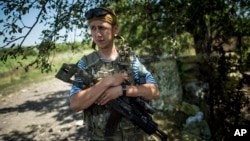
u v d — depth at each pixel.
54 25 3.93
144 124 1.95
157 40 8.06
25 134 5.85
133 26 8.12
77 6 4.05
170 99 6.75
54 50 4.19
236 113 5.77
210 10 6.73
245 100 5.84
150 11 7.29
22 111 7.64
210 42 6.63
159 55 7.56
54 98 8.93
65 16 3.99
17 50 3.53
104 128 1.97
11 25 3.32
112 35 1.98
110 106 1.91
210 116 5.96
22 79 12.95
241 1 6.32
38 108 7.85
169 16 7.35
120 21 7.93
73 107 1.90
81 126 6.10
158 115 6.32
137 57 2.14
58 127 6.14
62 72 1.89
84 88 1.92
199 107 6.66
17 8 3.29
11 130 6.14
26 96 9.45
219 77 5.83
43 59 3.92
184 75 7.63
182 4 7.10
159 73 6.87
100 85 1.85
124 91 1.88
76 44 4.69
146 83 2.09
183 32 8.59
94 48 2.09
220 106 5.93
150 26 7.79
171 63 7.05
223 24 6.74
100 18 1.89
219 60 5.86
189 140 5.27
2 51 3.59
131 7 7.11
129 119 1.92
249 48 6.82
